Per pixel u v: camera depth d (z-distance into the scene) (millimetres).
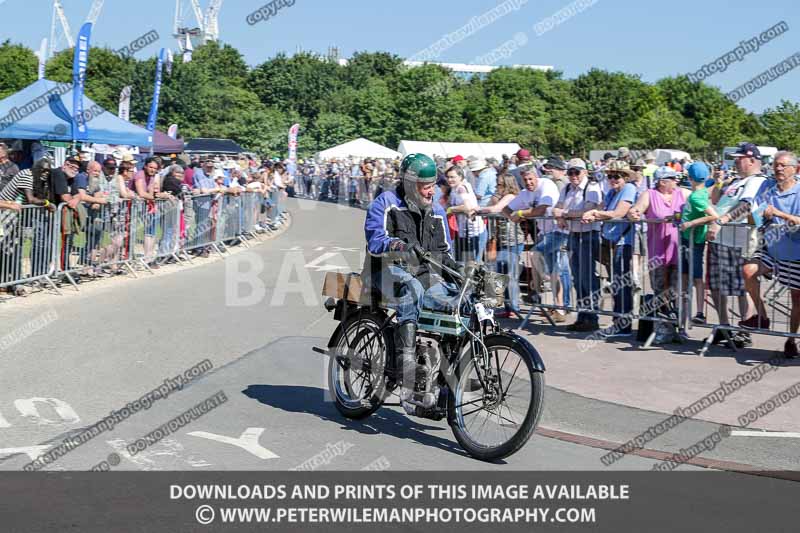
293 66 61875
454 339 5148
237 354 7566
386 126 56500
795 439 5391
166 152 21812
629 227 8180
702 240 7906
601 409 6027
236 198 17188
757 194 7668
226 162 20672
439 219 5496
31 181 9859
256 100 56531
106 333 8164
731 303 8719
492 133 55938
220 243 16047
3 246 9336
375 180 30672
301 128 55969
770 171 16000
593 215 8312
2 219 9234
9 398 5910
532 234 8945
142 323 8719
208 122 48375
